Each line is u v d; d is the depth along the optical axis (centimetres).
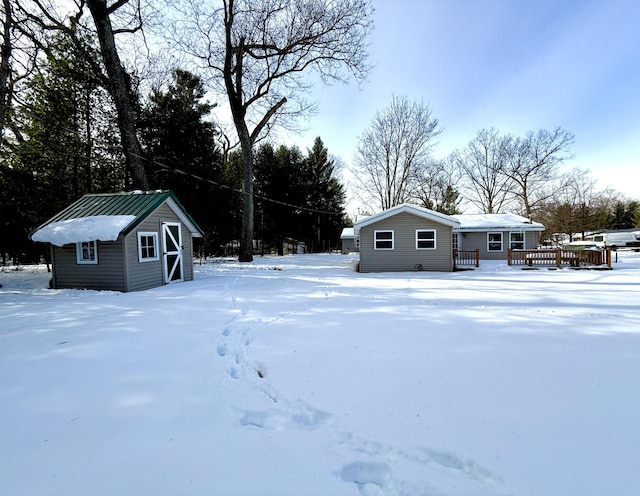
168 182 1711
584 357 337
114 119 1441
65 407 243
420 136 2800
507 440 198
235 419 226
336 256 2598
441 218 1330
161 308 599
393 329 449
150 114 1633
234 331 445
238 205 2362
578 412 230
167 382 286
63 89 1295
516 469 173
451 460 181
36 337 421
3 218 1259
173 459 183
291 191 2792
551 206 3127
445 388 270
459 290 809
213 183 1886
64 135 1313
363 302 651
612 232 3281
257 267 1561
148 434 208
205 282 1011
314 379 290
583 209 2869
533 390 265
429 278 1097
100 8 1143
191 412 236
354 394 261
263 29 1708
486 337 409
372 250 1380
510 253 1486
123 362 332
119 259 833
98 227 822
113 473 172
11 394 264
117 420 225
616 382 278
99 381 288
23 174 1252
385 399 252
